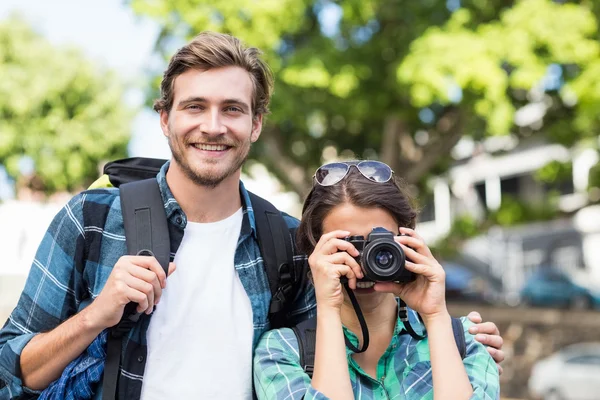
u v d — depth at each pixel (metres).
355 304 2.30
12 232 6.24
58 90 17.92
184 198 2.45
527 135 14.20
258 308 2.46
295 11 10.94
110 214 2.43
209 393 2.33
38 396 2.37
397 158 13.34
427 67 10.55
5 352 2.33
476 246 24.48
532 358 14.67
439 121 13.42
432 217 29.39
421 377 2.30
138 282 2.15
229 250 2.48
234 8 10.74
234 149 2.41
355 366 2.31
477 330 2.47
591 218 22.53
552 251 24.11
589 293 18.33
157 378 2.33
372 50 11.54
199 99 2.37
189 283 2.41
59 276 2.40
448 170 16.88
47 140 17.69
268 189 14.95
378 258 2.24
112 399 2.29
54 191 17.81
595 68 10.94
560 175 16.36
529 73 10.64
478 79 10.45
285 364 2.30
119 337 2.32
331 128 14.30
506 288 23.91
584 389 12.55
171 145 2.44
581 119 13.43
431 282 2.26
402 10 11.59
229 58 2.41
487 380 2.27
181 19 10.95
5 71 17.78
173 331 2.36
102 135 18.16
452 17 11.07
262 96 2.58
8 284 6.11
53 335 2.26
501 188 27.27
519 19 10.81
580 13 10.90
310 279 2.52
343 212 2.32
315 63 11.16
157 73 12.03
